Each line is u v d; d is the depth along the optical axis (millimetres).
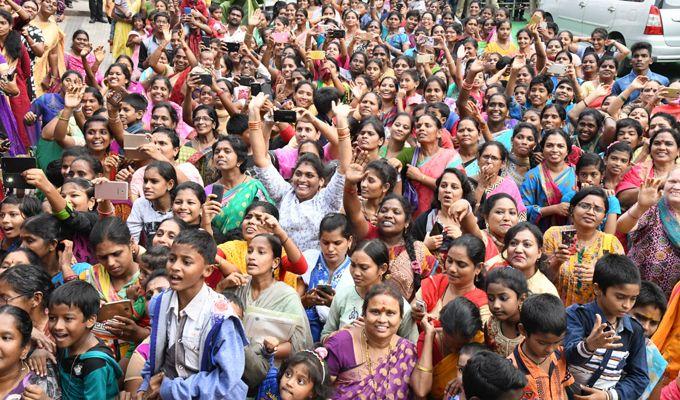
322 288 4969
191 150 7742
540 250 4930
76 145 7594
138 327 4469
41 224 5039
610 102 9297
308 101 8758
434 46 11938
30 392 3693
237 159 6375
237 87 9164
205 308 3783
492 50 13703
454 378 4230
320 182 6191
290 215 6109
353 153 7102
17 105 8984
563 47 12891
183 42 10203
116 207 6344
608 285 4156
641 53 11320
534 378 3852
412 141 7559
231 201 6227
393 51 13367
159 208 6066
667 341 4695
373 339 4203
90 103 8367
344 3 16469
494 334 4289
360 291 4777
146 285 4547
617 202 6117
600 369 4059
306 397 3848
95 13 16766
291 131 8055
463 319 4105
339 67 11227
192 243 3760
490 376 3518
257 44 13867
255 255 4570
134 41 12188
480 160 6598
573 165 7703
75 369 3926
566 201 6691
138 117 7867
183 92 10047
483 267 4965
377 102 8586
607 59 10695
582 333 4238
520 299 4184
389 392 4160
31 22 10180
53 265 5188
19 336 3740
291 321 4461
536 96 9594
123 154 7391
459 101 8789
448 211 5793
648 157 7488
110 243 4727
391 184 6082
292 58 10594
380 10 17141
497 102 8469
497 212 5629
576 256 5508
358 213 5648
